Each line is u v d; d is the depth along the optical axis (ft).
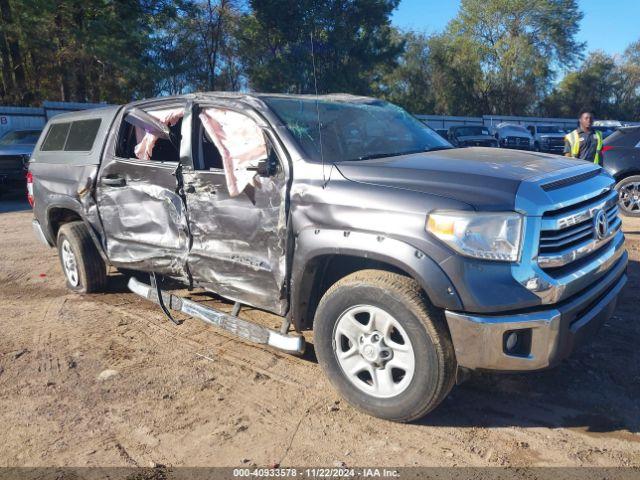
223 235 13.17
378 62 119.96
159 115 15.31
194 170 13.71
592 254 11.16
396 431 10.65
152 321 16.72
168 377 13.12
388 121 14.85
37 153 20.56
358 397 11.12
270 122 12.38
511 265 9.59
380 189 10.55
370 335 10.73
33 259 25.08
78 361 14.11
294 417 11.25
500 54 165.99
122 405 11.92
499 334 9.55
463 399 11.73
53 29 84.12
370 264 11.42
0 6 82.84
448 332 10.00
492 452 9.91
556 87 185.26
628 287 18.04
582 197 10.68
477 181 10.16
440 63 168.55
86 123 18.16
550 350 9.73
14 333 16.12
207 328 16.05
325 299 11.21
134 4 88.22
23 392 12.60
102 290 19.58
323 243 10.90
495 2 160.04
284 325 12.42
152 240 15.20
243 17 105.50
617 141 30.48
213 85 111.96
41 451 10.37
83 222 19.11
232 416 11.37
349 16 112.88
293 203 11.61
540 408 11.32
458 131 81.00
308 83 111.04
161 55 100.89
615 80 185.06
